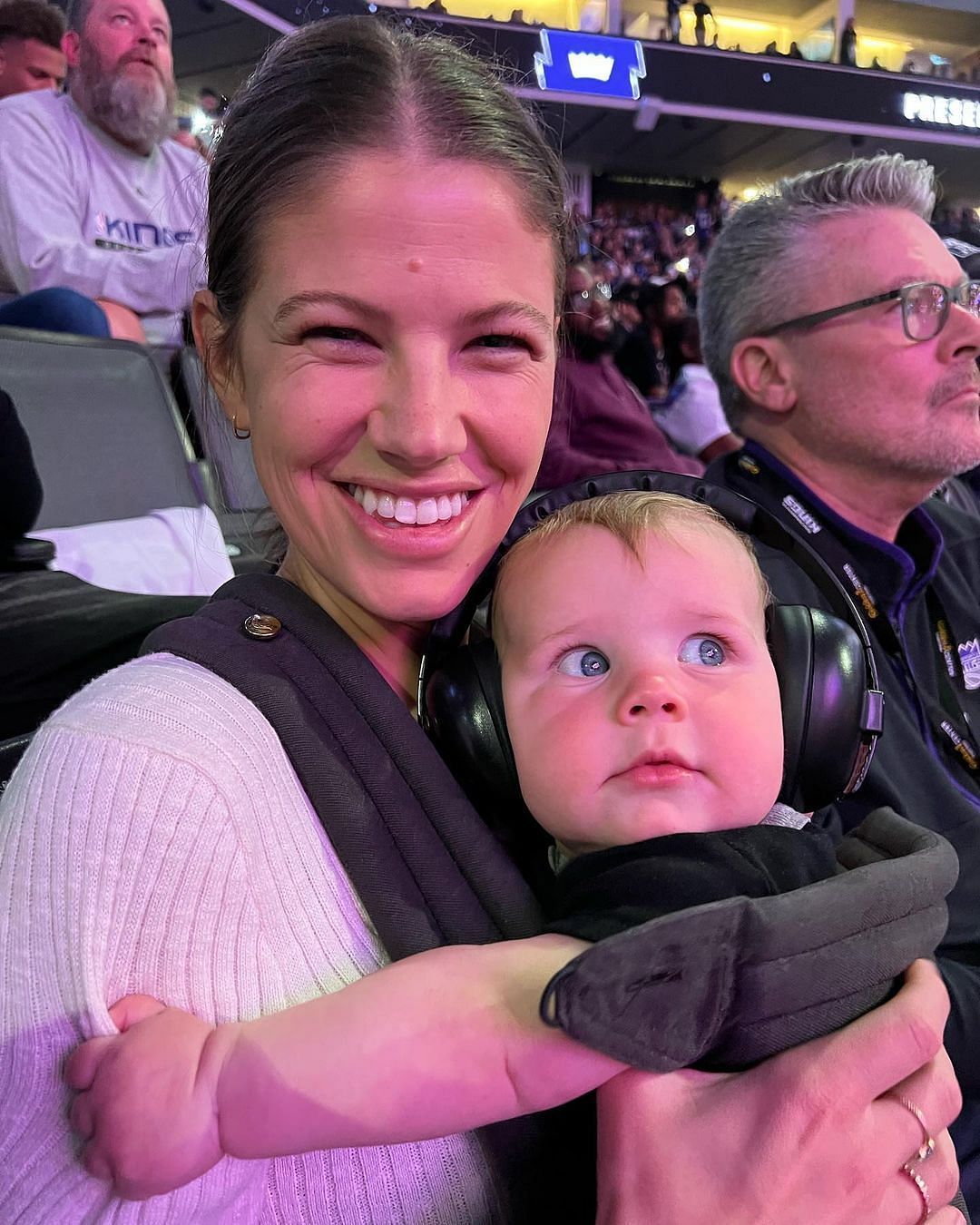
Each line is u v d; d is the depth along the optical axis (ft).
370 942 1.90
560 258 2.44
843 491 5.05
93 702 1.82
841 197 4.88
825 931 1.72
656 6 29.76
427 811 1.96
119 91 9.31
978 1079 3.30
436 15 23.97
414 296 1.90
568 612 2.13
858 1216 1.77
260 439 2.13
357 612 2.39
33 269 9.06
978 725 4.86
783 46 33.60
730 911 1.55
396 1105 1.54
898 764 4.03
